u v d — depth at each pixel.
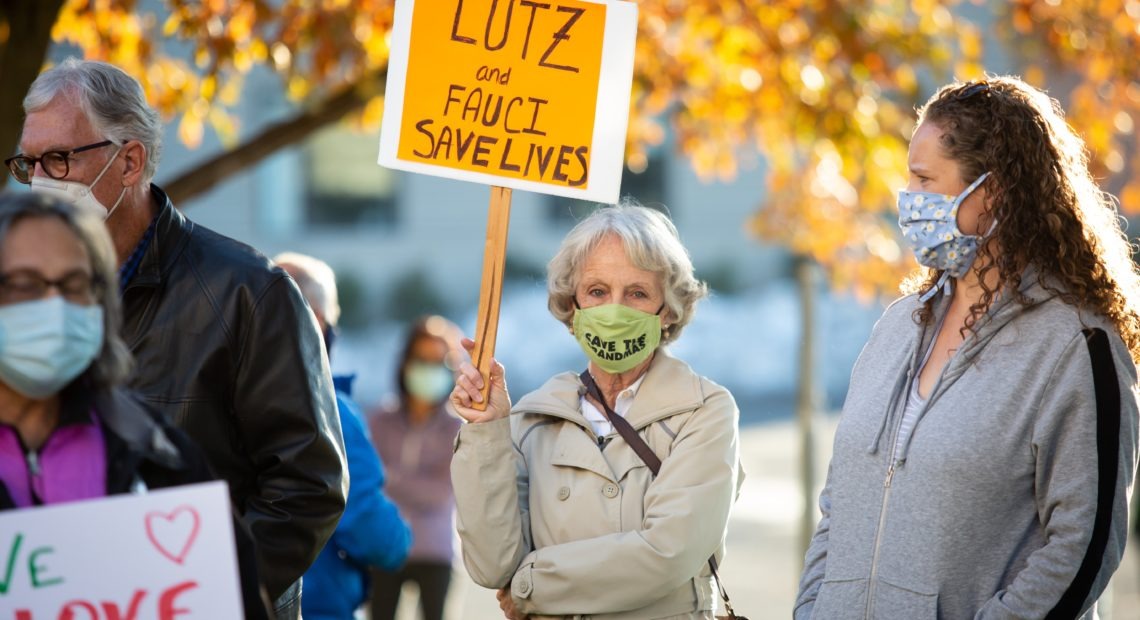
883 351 7.21
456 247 49.34
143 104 6.88
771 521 27.56
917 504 6.55
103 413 4.91
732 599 20.00
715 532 7.20
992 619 6.28
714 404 7.47
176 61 15.59
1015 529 6.46
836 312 50.12
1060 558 6.18
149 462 5.07
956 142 6.62
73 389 4.89
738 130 17.56
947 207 6.62
